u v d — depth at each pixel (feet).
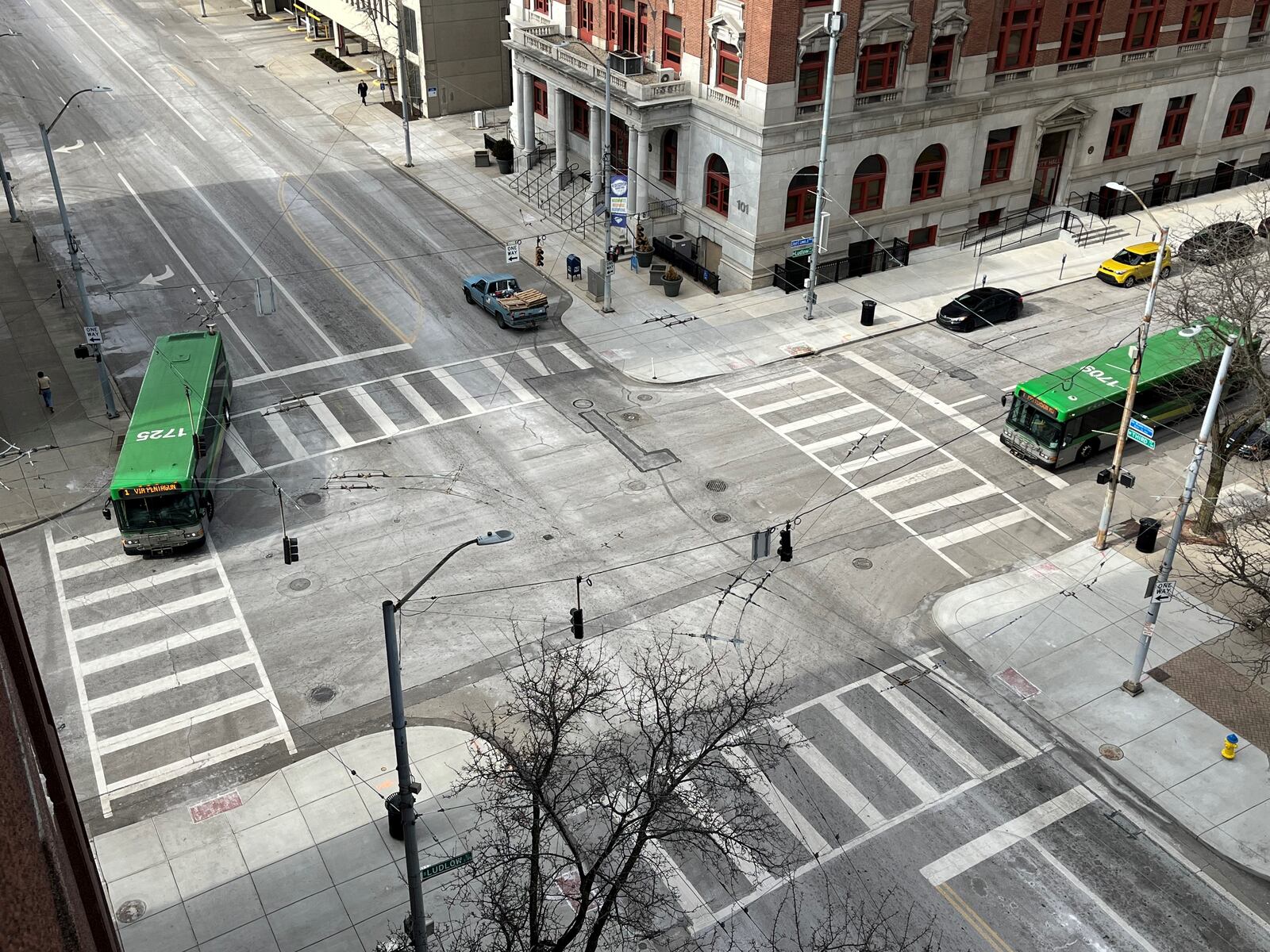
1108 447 123.44
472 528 108.68
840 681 91.76
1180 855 77.36
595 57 173.47
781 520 110.73
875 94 154.71
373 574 102.47
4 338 142.10
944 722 87.97
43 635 95.50
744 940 70.79
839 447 122.83
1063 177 184.14
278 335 143.74
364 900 73.10
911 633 97.19
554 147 199.31
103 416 126.62
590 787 76.89
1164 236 94.38
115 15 293.64
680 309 153.58
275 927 71.20
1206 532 109.09
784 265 158.61
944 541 108.78
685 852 76.43
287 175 195.21
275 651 93.86
